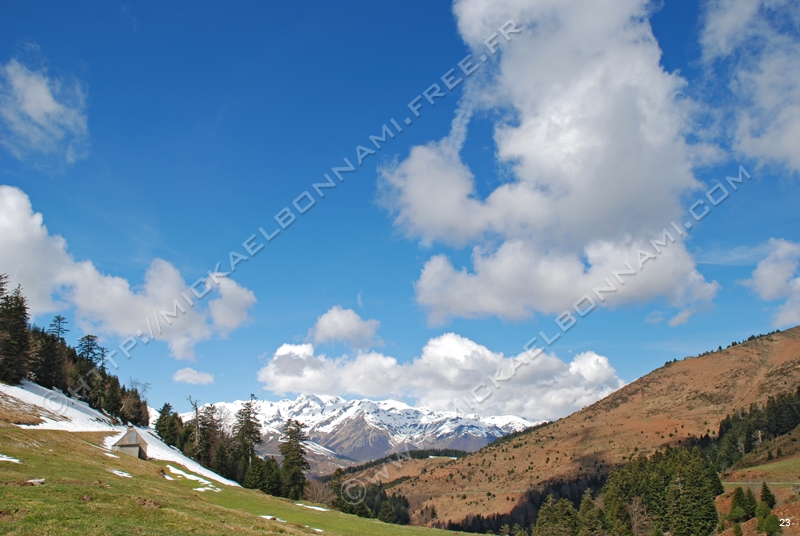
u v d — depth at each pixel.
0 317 113.81
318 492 116.19
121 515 32.03
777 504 111.69
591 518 129.25
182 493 54.97
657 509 127.50
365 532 60.41
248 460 124.69
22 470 44.09
